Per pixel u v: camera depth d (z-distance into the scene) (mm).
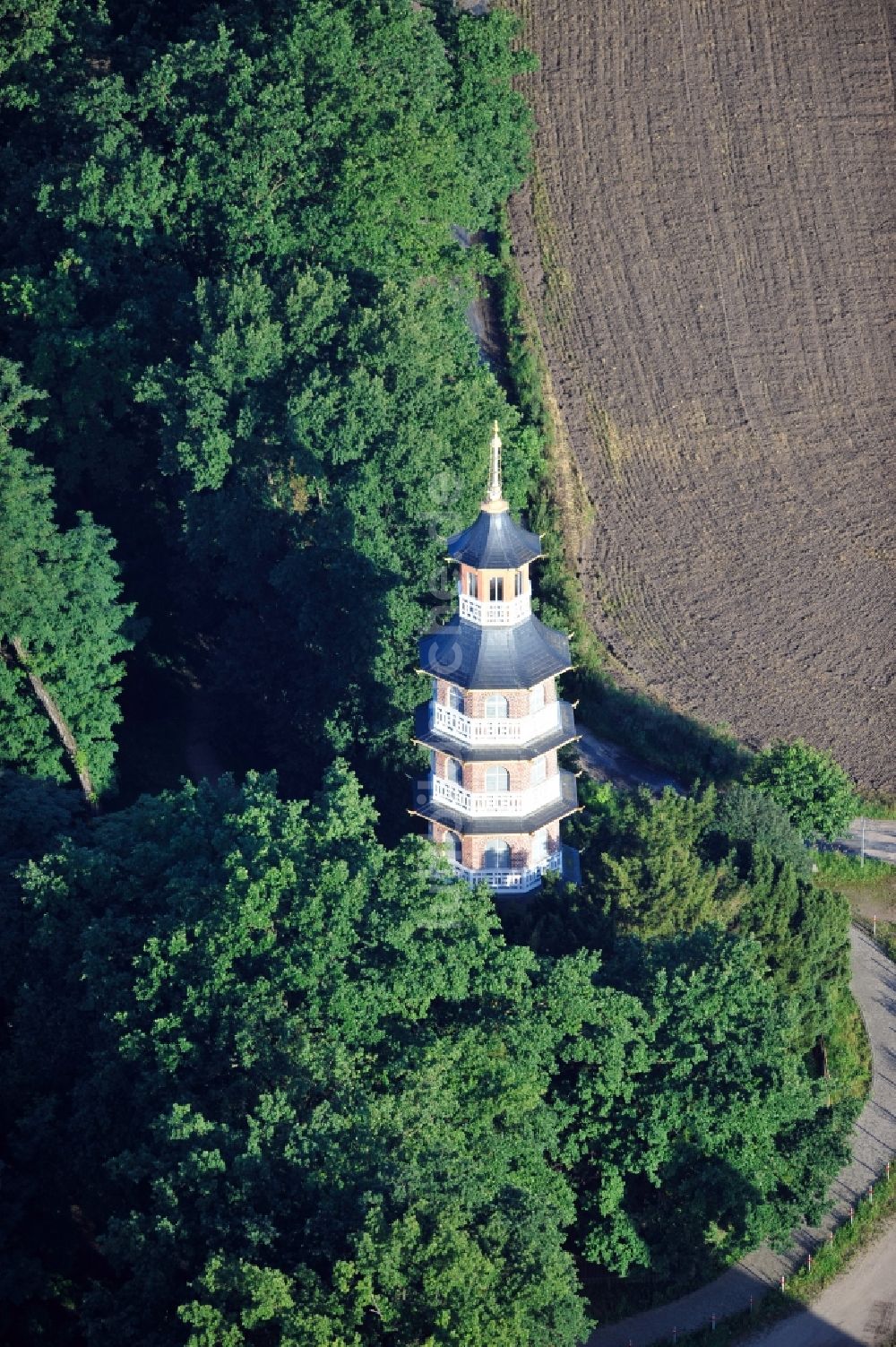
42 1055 117875
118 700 158500
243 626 152625
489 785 124188
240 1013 109750
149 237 163625
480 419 150125
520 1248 101562
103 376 160000
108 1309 104875
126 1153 105938
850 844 147125
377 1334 97625
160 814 125062
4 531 142750
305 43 166750
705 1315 116750
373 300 154500
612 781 152375
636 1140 114500
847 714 157250
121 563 164250
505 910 126000
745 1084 114500
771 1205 116062
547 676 121250
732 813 137000
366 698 140125
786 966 128125
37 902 120375
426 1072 107438
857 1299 117875
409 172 162000
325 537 143625
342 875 113562
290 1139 102938
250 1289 96062
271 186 163625
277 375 149375
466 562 119188
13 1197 114250
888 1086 129750
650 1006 115625
